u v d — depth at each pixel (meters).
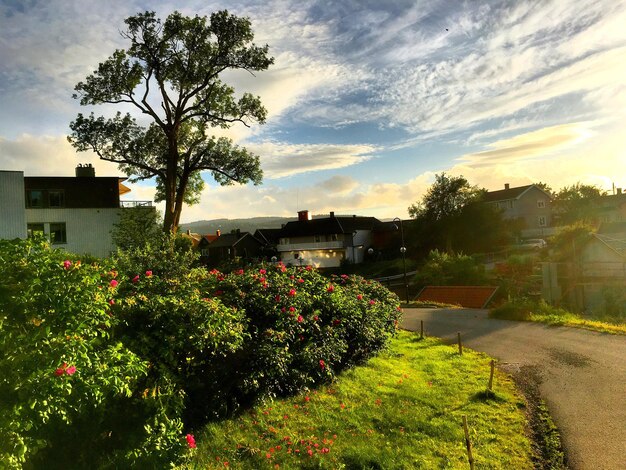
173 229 32.62
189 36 31.27
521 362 12.45
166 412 5.29
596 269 29.33
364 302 11.30
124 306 5.63
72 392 4.05
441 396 9.09
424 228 52.97
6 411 3.50
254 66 33.22
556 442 7.14
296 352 8.35
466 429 5.91
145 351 5.43
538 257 38.53
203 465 5.43
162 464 4.91
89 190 37.16
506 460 6.48
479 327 19.34
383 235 64.44
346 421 7.36
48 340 3.91
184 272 8.48
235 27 31.50
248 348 7.16
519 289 31.17
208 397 6.50
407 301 32.53
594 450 6.80
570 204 69.44
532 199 61.19
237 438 6.26
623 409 8.34
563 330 17.08
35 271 4.03
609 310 25.20
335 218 65.19
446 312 25.73
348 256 63.00
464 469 6.09
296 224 69.69
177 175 36.31
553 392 9.61
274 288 8.60
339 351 9.56
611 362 11.77
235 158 36.78
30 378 3.63
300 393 8.23
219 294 7.86
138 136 34.50
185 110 33.38
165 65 31.86
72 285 4.12
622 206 58.78
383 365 11.18
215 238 75.88
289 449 6.12
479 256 47.72
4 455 3.40
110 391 4.64
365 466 5.91
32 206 35.53
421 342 15.89
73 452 4.74
